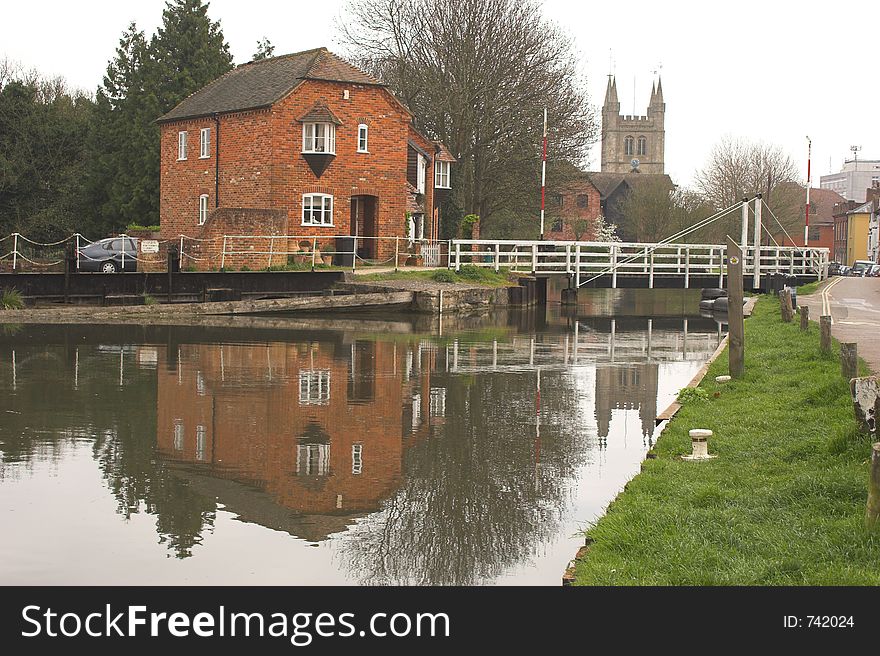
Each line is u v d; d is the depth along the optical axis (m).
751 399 17.14
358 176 49.97
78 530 11.69
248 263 43.75
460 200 64.44
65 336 30.39
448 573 10.41
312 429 17.47
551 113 62.41
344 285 42.03
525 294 48.72
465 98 60.75
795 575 8.62
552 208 72.62
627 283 49.50
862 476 10.91
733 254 19.64
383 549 11.20
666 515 10.30
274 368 24.55
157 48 68.38
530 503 13.05
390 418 18.64
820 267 55.75
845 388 15.73
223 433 16.97
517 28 61.66
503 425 18.19
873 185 140.75
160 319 36.47
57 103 72.38
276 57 54.38
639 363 27.70
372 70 65.44
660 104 167.38
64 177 66.00
